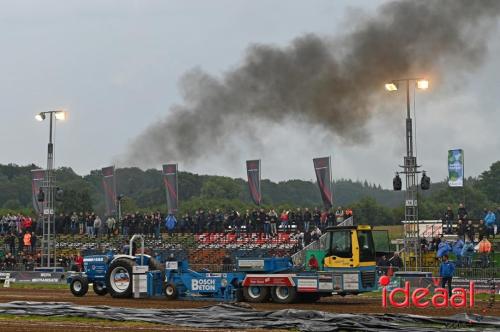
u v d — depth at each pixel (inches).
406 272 2938.0
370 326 1614.2
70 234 4712.1
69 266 4052.7
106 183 4709.6
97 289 2773.1
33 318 1865.2
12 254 4343.0
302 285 2394.2
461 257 3309.5
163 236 4542.3
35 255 4315.9
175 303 2396.7
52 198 4077.3
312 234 3875.5
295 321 1696.6
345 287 2409.0
